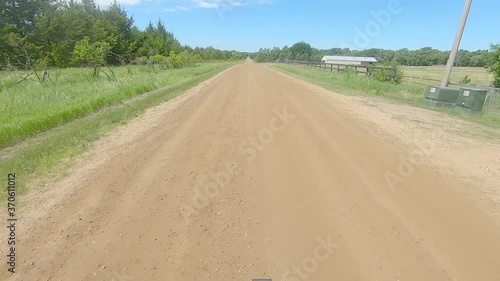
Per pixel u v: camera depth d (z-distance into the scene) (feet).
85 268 8.08
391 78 58.08
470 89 30.32
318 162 15.76
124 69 83.97
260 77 75.87
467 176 14.07
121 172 14.25
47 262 8.26
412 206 11.34
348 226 10.08
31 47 102.73
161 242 9.20
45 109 25.27
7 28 97.96
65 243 9.03
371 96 42.04
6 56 79.41
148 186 12.87
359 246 9.07
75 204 11.23
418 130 22.53
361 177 13.91
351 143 18.93
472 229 9.88
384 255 8.67
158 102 34.17
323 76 75.56
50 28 112.57
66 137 19.03
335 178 13.80
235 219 10.51
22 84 39.70
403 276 7.88
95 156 16.35
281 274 7.97
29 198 11.60
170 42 194.70
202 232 9.73
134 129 22.26
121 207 11.12
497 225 10.11
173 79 61.72
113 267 8.14
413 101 37.78
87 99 30.35
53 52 110.22
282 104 33.06
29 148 17.16
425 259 8.48
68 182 13.06
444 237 9.46
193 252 8.77
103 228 9.82
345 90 48.06
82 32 125.49
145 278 7.77
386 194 12.30
